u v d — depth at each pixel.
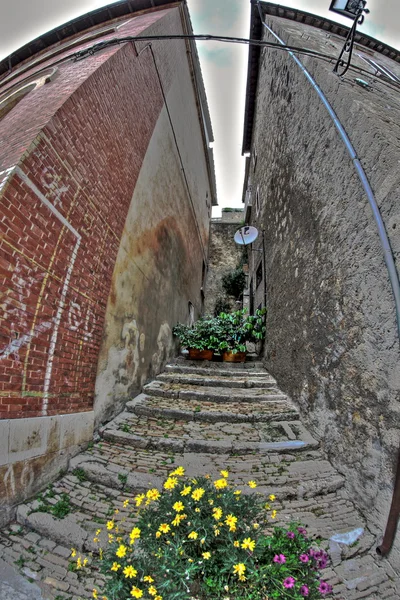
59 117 3.20
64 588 1.90
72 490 2.74
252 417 4.14
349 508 2.63
